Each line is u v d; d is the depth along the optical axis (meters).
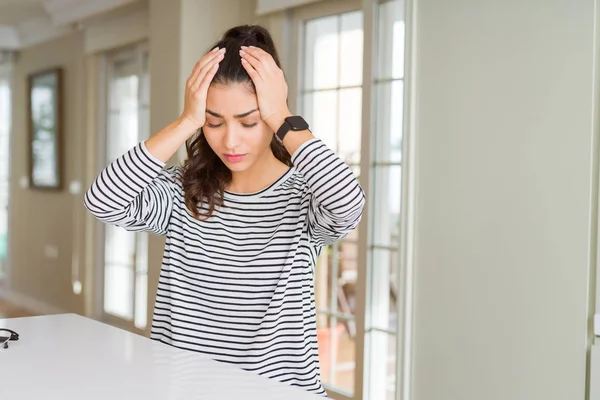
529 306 2.37
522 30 2.37
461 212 2.57
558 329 2.30
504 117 2.43
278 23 3.59
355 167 3.28
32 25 6.18
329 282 3.44
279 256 1.30
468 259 2.55
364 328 3.20
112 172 1.27
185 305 1.33
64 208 5.89
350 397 3.28
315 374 1.34
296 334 1.29
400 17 3.06
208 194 1.33
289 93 3.57
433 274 2.68
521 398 2.40
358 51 3.26
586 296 2.22
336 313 3.40
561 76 2.27
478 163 2.51
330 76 3.40
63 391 0.98
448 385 2.63
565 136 2.27
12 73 6.77
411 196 2.73
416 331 2.74
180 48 3.90
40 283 6.30
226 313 1.31
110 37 5.11
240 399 0.95
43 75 6.13
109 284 5.41
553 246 2.30
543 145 2.32
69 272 5.81
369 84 3.14
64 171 5.90
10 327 1.41
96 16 5.02
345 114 3.33
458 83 2.57
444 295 2.64
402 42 3.05
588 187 2.21
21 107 6.64
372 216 3.21
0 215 6.85
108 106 5.43
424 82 2.68
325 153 1.21
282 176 1.35
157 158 1.26
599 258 2.21
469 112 2.54
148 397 0.95
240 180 1.36
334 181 1.20
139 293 4.95
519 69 2.38
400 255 2.77
